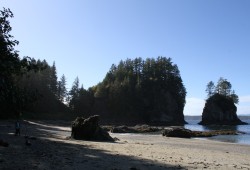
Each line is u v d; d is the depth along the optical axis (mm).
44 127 70000
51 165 14508
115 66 175750
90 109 151375
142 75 170750
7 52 14945
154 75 169750
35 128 61188
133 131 70250
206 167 16812
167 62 172750
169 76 171375
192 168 16188
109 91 154250
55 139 34312
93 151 22625
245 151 30078
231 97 177125
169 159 19875
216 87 181500
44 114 128500
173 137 52969
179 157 21609
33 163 14688
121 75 169125
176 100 169750
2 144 20484
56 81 150625
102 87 154625
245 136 60250
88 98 153875
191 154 24469
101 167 14969
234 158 22922
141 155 21484
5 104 15094
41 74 141500
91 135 38312
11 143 22625
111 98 152375
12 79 15406
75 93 152625
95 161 16984
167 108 162250
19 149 19562
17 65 15578
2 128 49250
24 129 52656
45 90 138875
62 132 55781
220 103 171375
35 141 26281
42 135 41344
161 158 20188
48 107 139000
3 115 15305
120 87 153875
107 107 152500
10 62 14930
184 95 172875
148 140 43656
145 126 82375
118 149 25703
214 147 33906
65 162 15695
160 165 16781
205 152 26922
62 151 20891
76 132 38656
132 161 17891
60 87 156750
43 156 17250
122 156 20219
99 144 30703
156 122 150250
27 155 17125
